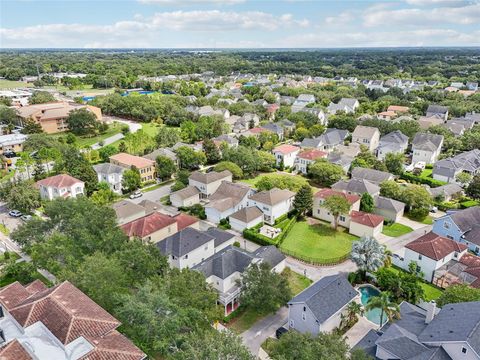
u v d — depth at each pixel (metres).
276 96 199.50
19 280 52.62
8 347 30.11
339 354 32.53
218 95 192.00
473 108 156.00
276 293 44.88
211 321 40.09
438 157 109.50
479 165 97.00
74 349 31.00
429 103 163.88
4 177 94.12
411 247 56.19
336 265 59.09
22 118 135.25
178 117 152.38
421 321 39.06
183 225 66.19
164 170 94.25
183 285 40.38
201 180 85.44
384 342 34.97
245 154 100.06
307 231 71.19
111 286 39.06
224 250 55.41
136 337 35.88
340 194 75.88
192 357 30.33
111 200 80.25
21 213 75.94
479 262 53.44
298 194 74.62
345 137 125.19
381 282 50.16
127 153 105.50
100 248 48.56
